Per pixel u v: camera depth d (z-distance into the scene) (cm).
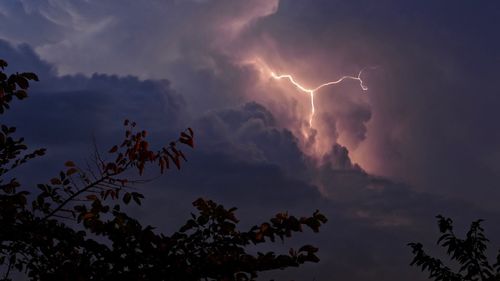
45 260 360
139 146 386
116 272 346
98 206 359
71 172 390
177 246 359
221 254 355
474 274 660
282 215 374
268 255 354
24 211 368
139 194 386
